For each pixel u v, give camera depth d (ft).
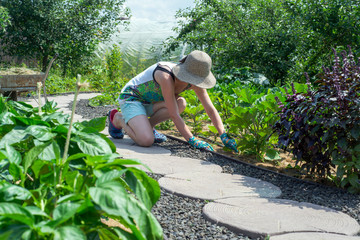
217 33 31.37
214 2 31.91
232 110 12.23
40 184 4.06
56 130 4.53
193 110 15.69
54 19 45.06
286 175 10.22
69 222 3.12
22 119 4.72
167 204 7.66
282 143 9.69
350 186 9.13
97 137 4.69
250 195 8.42
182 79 11.24
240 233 6.44
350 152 8.70
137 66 69.62
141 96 13.34
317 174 10.41
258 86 25.26
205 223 6.83
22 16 44.65
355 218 7.40
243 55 28.45
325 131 9.34
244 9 31.53
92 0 47.21
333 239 6.15
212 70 29.99
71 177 3.99
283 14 28.14
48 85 37.76
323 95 8.95
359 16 23.30
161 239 3.26
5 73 22.56
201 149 12.83
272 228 6.49
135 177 3.67
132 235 3.29
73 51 46.70
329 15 23.93
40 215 3.14
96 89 44.06
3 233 2.71
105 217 5.16
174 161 11.22
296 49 26.40
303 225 6.72
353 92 8.63
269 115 12.32
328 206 7.97
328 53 24.38
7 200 3.22
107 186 3.15
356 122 8.54
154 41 70.74
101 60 59.06
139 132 12.85
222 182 9.34
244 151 12.83
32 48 45.21
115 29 51.78
